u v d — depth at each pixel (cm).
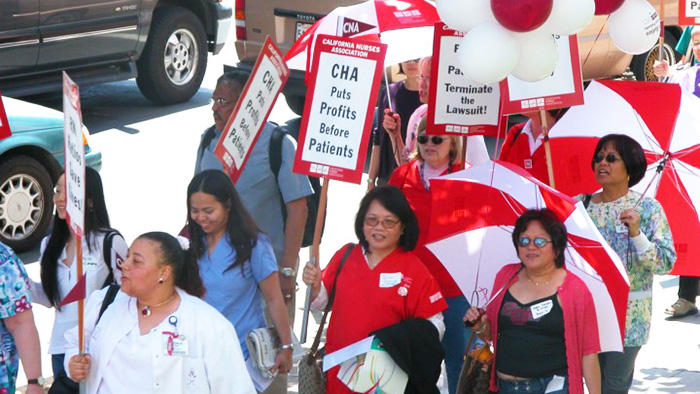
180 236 793
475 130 847
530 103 825
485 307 754
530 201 755
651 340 1113
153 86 1959
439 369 733
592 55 1823
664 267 834
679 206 875
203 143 908
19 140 1318
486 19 703
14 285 682
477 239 781
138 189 1557
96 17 1781
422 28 995
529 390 715
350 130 759
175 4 2011
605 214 847
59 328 793
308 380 764
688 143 873
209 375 622
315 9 1673
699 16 1122
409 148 1012
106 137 1791
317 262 760
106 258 776
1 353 695
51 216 1374
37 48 1706
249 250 754
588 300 702
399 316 734
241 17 1769
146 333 620
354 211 1509
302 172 766
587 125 904
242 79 885
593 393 706
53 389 727
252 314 769
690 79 1288
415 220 740
